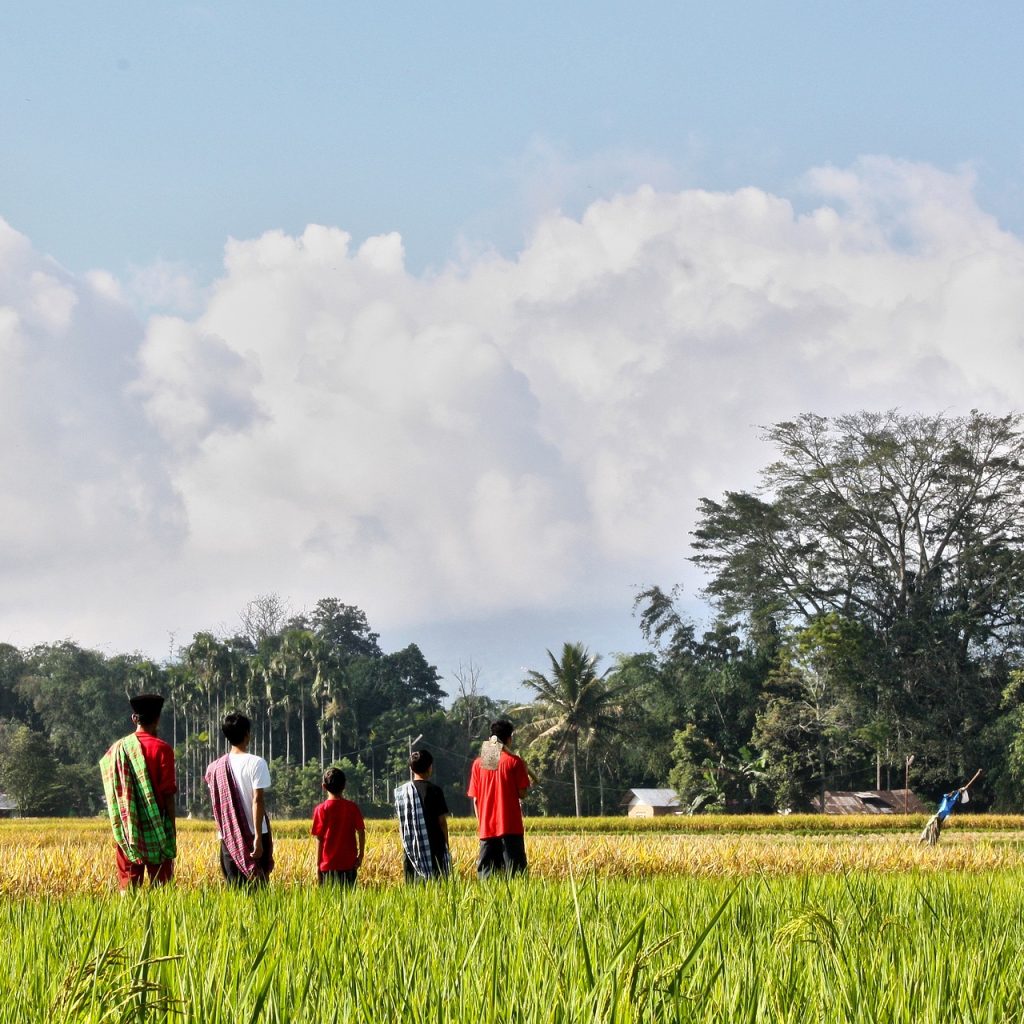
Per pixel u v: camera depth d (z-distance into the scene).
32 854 17.83
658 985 4.24
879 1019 4.53
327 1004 4.54
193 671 114.56
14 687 135.88
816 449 90.94
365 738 117.25
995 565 86.50
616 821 59.06
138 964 4.14
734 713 90.62
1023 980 5.45
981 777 82.25
